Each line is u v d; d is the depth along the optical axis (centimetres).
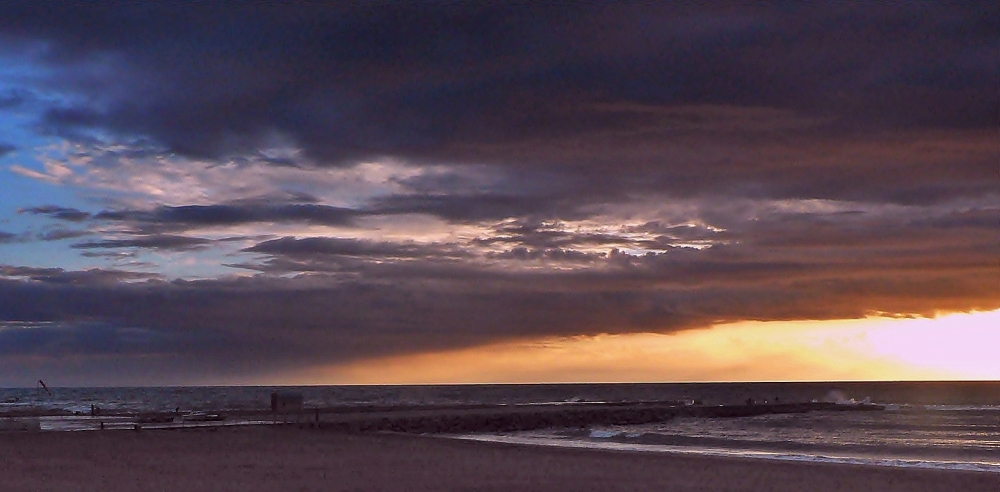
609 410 10206
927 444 6606
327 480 3850
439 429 8000
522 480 3922
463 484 3778
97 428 6675
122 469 4131
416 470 4262
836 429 8750
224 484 3666
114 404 14525
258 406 12544
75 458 4581
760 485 3819
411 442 5919
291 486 3641
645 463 4631
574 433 7994
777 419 10862
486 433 8075
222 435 6112
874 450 6016
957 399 18212
